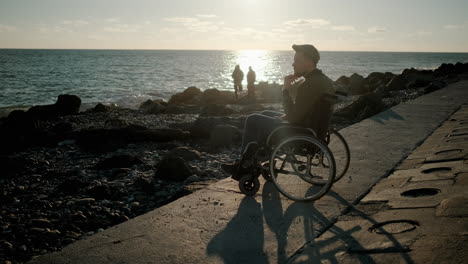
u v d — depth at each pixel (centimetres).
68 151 888
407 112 987
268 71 9294
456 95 1323
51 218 490
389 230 309
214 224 355
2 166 730
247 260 286
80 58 16600
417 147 631
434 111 991
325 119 407
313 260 277
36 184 652
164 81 5031
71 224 457
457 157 508
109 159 738
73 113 1667
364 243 292
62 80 5053
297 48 404
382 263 257
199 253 300
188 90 2280
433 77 2788
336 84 2570
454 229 284
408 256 260
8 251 397
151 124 1274
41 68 8312
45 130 1060
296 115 404
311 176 426
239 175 428
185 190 527
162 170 640
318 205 389
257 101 2125
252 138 429
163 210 397
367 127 809
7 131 1033
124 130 960
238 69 2178
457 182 403
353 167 518
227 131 901
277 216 367
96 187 577
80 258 300
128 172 686
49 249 404
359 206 381
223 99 2183
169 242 321
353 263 264
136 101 2722
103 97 3017
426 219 314
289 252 293
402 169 509
